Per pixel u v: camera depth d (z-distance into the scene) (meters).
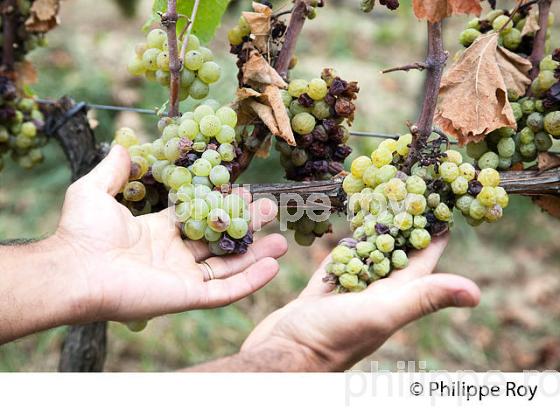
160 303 0.57
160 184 0.64
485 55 0.59
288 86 0.61
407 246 0.57
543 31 0.62
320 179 0.64
